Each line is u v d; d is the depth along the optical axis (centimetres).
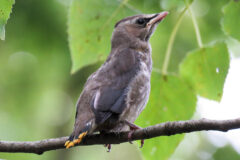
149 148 927
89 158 1909
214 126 781
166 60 938
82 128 872
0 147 915
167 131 827
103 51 952
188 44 1519
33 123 1972
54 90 1869
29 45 1625
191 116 932
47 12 1562
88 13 938
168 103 943
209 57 898
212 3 1343
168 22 1348
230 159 1750
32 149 911
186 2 910
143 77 1009
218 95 907
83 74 1772
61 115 1956
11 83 1875
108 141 916
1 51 1686
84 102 941
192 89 925
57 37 1597
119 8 948
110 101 937
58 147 905
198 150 1827
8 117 1941
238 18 887
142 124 966
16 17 1559
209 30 1439
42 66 1741
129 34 1148
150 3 1175
